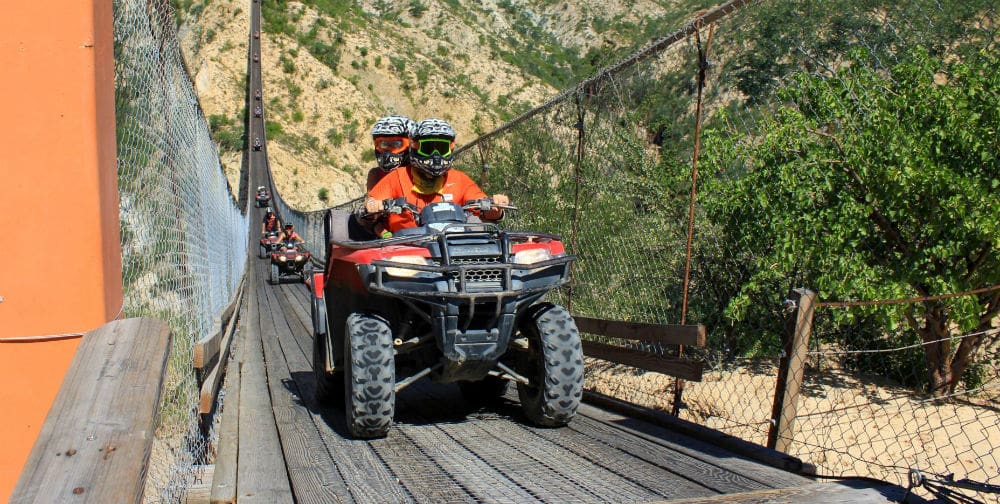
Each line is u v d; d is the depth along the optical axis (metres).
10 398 2.49
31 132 2.50
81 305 2.54
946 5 4.28
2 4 2.48
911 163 4.71
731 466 3.98
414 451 4.39
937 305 5.37
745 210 5.49
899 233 5.34
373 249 4.65
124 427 1.72
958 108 4.58
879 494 3.41
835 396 5.84
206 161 7.85
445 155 5.37
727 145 5.46
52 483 1.55
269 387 7.16
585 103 6.87
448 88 109.69
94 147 2.55
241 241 21.84
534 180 8.01
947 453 4.73
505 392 5.92
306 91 99.25
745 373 6.55
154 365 1.97
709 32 5.07
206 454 4.66
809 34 4.84
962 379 5.84
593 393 5.88
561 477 3.82
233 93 97.62
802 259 5.46
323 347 5.89
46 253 2.51
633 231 6.30
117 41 3.29
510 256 4.76
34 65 2.50
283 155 83.12
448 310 4.56
